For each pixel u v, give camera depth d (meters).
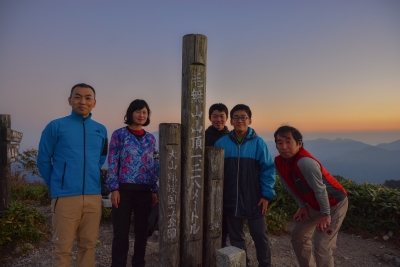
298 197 3.13
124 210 3.05
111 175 3.03
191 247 2.96
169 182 2.84
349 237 5.11
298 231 3.17
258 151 3.14
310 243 3.18
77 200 2.75
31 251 3.99
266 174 3.13
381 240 4.95
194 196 2.95
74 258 3.82
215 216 3.06
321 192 2.73
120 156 3.14
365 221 5.32
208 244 3.06
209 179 3.02
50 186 2.77
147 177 3.16
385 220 5.17
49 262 3.68
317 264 2.83
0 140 4.66
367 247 4.70
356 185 5.93
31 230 4.19
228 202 3.16
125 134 3.15
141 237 3.21
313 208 2.96
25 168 9.91
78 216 2.78
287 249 4.44
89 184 2.83
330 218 2.79
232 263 2.33
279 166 3.07
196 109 2.89
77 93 2.82
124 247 3.05
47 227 4.85
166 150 2.82
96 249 4.11
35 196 7.28
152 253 3.99
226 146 3.24
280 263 3.92
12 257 3.81
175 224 2.90
